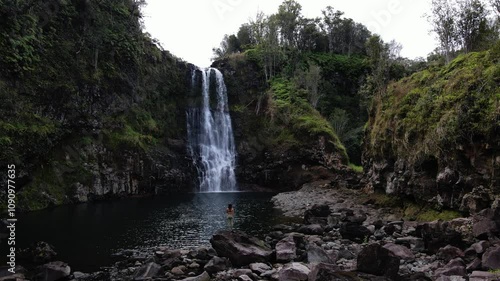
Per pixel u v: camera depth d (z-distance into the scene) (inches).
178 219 1085.1
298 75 2682.1
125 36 1915.6
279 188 2226.9
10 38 1278.3
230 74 2662.4
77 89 1576.0
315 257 569.3
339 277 377.1
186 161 2156.7
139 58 2025.1
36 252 644.7
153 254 674.8
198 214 1186.6
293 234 740.7
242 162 2351.1
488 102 777.6
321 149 2171.5
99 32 1739.7
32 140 1291.8
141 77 2085.4
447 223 626.8
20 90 1314.0
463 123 803.4
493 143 732.0
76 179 1512.1
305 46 3321.9
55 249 722.8
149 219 1085.1
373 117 1515.7
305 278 458.9
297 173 2188.7
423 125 1003.9
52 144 1423.5
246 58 2785.4
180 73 2428.6
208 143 2361.0
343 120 2613.2
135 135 1879.9
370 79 1953.7
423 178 973.2
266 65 2802.7
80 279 538.6
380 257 432.1
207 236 848.3
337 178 1935.3
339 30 3361.2
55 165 1450.5
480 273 430.0
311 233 840.9
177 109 2347.4
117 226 968.9
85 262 635.5
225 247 600.7
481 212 636.7
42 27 1507.1
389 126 1231.5
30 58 1349.7
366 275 413.4
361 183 1584.6
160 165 1947.6
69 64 1584.6
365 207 1197.1
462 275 432.5
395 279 423.5
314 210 1018.7
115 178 1692.9
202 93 2460.6
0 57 1238.3
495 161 728.3
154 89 2197.3
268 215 1152.2
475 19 1337.4
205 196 1820.9
